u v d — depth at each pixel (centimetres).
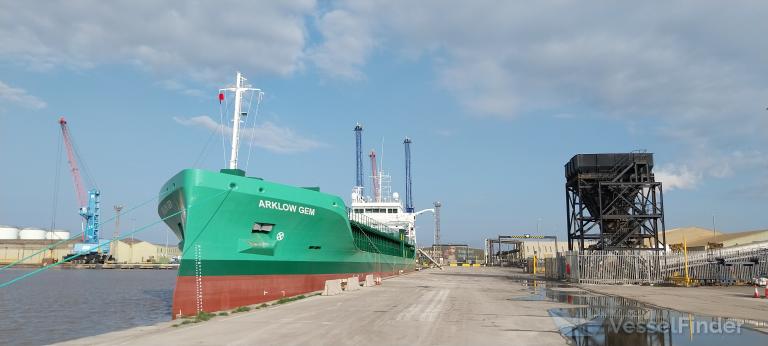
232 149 2964
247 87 3064
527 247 13538
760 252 4272
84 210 14025
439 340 1331
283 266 2714
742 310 2095
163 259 17862
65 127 13600
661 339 1369
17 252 14775
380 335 1412
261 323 1677
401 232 7112
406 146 15175
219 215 2338
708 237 8775
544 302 2469
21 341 2378
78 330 2716
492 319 1766
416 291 3172
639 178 4609
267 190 2525
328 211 2942
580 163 4662
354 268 3838
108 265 14675
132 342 1345
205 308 2272
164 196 2534
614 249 4484
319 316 1848
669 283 4003
